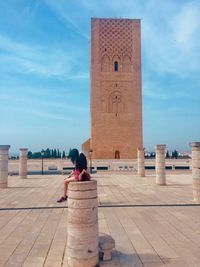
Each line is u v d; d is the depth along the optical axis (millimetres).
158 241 6352
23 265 5078
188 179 21250
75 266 4875
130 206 10406
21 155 21844
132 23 43844
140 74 43469
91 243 4930
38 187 16281
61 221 8266
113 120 42781
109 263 5121
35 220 8406
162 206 10391
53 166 35812
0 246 6102
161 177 17391
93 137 42406
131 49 43656
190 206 10383
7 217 8820
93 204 5016
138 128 42906
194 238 6551
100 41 43500
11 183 18453
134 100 43156
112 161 37188
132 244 6152
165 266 4984
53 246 6070
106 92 43062
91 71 43188
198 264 5070
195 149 11188
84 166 7188
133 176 24109
